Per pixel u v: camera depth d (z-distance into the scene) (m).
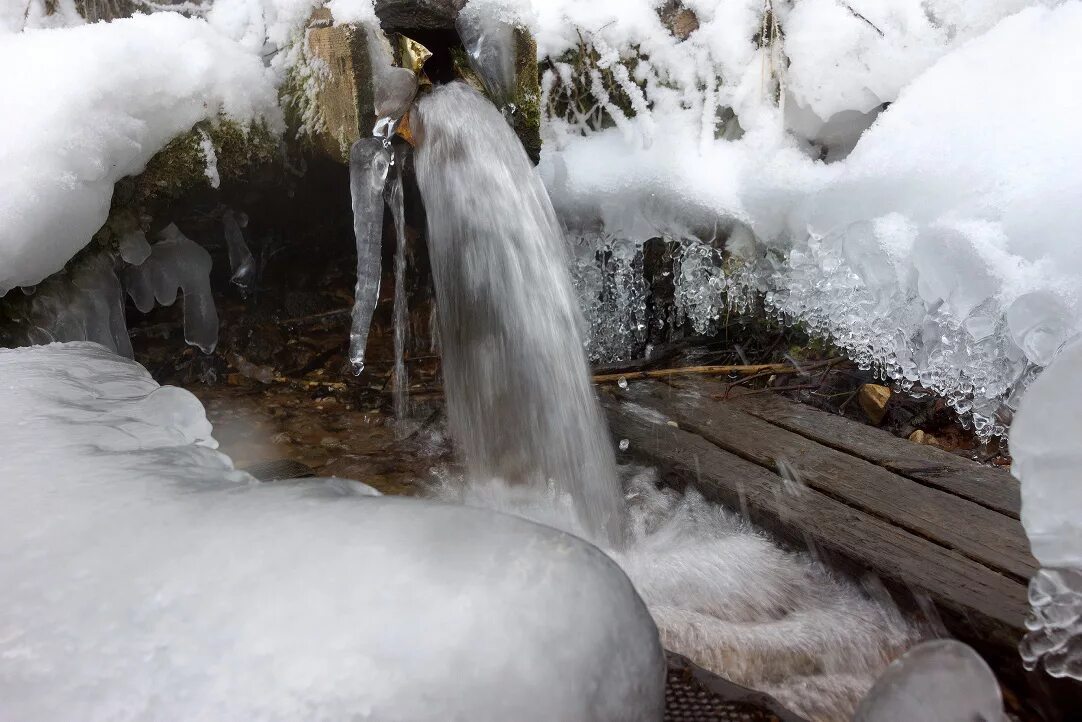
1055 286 2.25
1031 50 2.74
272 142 3.08
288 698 0.99
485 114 2.65
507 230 2.63
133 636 1.07
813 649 1.94
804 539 2.24
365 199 2.72
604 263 3.51
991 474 2.43
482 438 2.80
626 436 2.90
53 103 2.59
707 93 3.21
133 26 2.83
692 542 2.42
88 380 2.00
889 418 3.00
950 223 2.55
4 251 2.51
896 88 3.06
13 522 1.28
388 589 1.09
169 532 1.22
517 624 1.06
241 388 3.69
